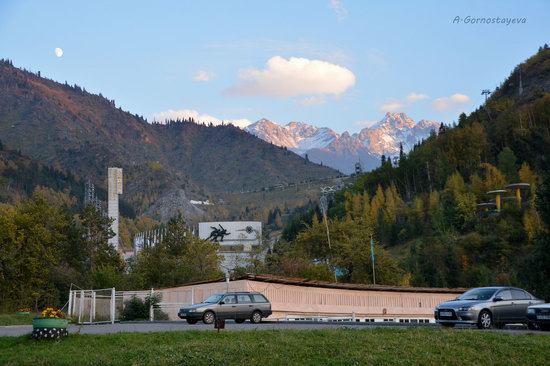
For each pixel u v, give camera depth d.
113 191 133.00
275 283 48.69
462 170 169.50
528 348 19.03
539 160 162.62
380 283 78.94
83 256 78.56
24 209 72.75
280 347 19.03
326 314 51.91
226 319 34.72
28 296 64.69
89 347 20.59
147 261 70.62
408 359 17.67
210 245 79.56
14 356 19.36
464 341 19.84
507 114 192.75
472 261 109.38
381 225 148.00
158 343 21.06
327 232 86.81
